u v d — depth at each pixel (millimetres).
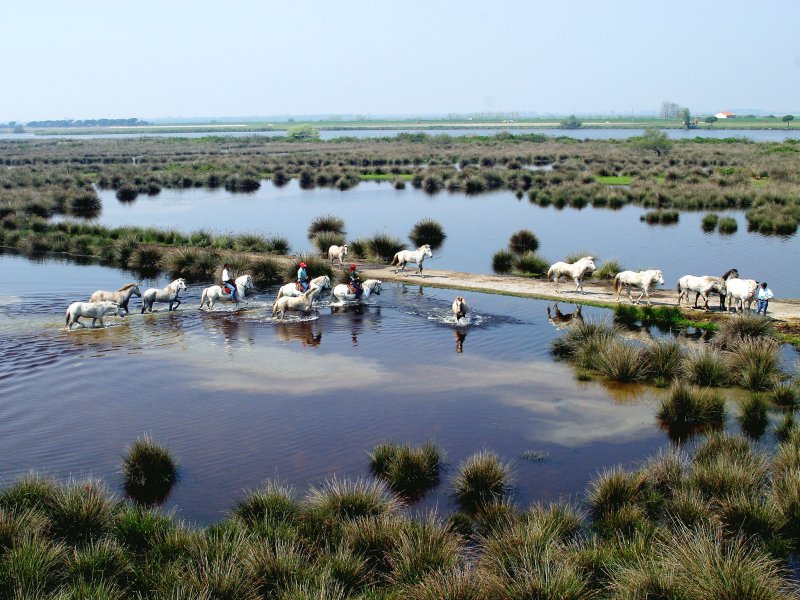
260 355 20234
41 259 36656
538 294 27953
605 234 43969
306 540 10281
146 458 12586
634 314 24266
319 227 44312
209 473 12898
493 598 8750
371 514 10961
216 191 75500
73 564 9320
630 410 16406
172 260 32719
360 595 8992
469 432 15008
